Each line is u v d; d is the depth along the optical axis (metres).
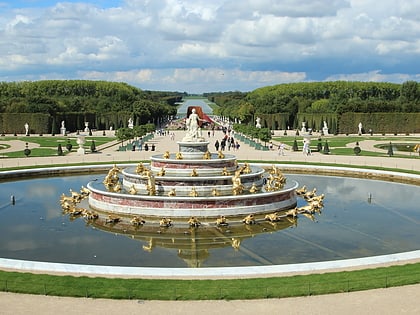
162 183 36.53
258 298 17.30
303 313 16.00
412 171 52.41
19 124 132.75
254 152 78.94
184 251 26.53
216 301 17.08
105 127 160.00
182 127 166.62
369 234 30.00
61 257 25.48
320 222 32.91
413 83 181.38
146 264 24.34
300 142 103.56
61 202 36.78
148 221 32.69
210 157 41.97
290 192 36.53
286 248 27.06
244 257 25.48
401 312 15.91
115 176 40.28
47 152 78.38
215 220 32.69
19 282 18.73
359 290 17.91
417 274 19.42
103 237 29.33
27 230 30.78
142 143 90.62
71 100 180.88
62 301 17.02
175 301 17.06
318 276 19.61
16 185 47.09
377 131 134.75
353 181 50.38
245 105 167.62
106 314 15.94
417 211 36.25
